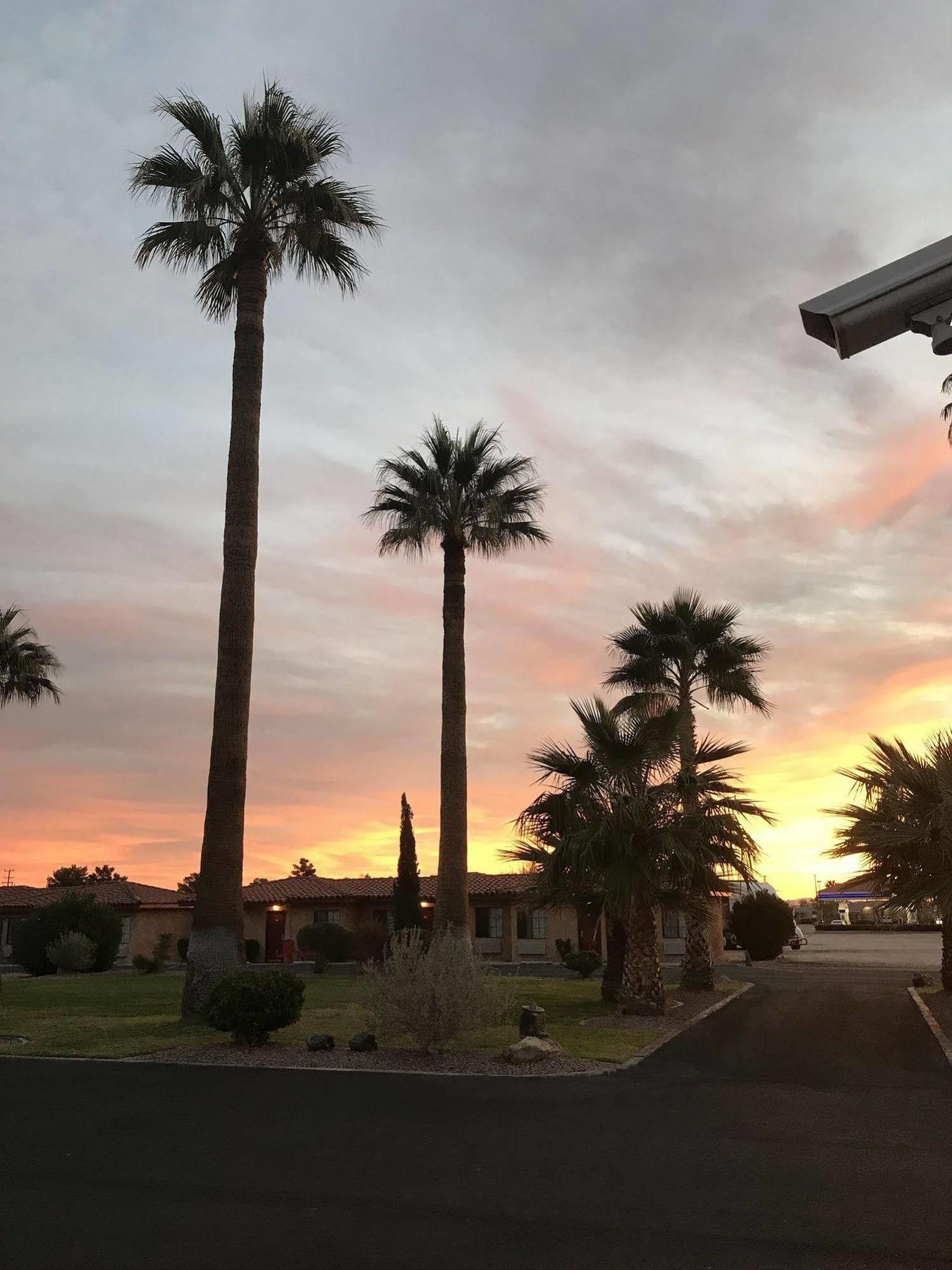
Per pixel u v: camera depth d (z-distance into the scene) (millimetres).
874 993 23781
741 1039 15586
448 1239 6055
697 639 26453
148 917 44656
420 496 26984
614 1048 14328
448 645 25984
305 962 42562
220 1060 13367
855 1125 9188
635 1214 6520
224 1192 7094
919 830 18906
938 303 2549
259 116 20312
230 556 19016
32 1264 5672
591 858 18250
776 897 38875
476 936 42000
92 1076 12242
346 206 20609
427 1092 11000
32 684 38594
